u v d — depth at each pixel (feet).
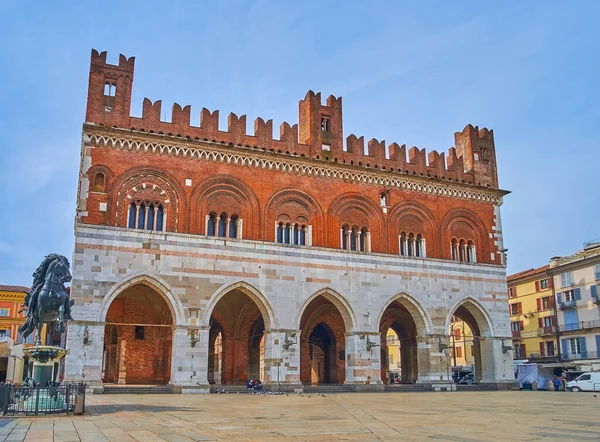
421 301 179.93
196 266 153.38
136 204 152.76
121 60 159.94
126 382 175.01
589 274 244.22
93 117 153.69
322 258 168.96
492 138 208.44
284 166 171.32
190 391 145.38
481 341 191.11
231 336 190.70
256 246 161.27
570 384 191.83
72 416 78.64
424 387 173.78
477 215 198.29
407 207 187.01
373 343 169.37
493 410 95.30
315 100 181.57
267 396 136.77
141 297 177.37
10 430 62.95
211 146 162.09
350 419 77.10
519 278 285.02
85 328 139.44
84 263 142.82
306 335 201.26
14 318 280.51
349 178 180.04
